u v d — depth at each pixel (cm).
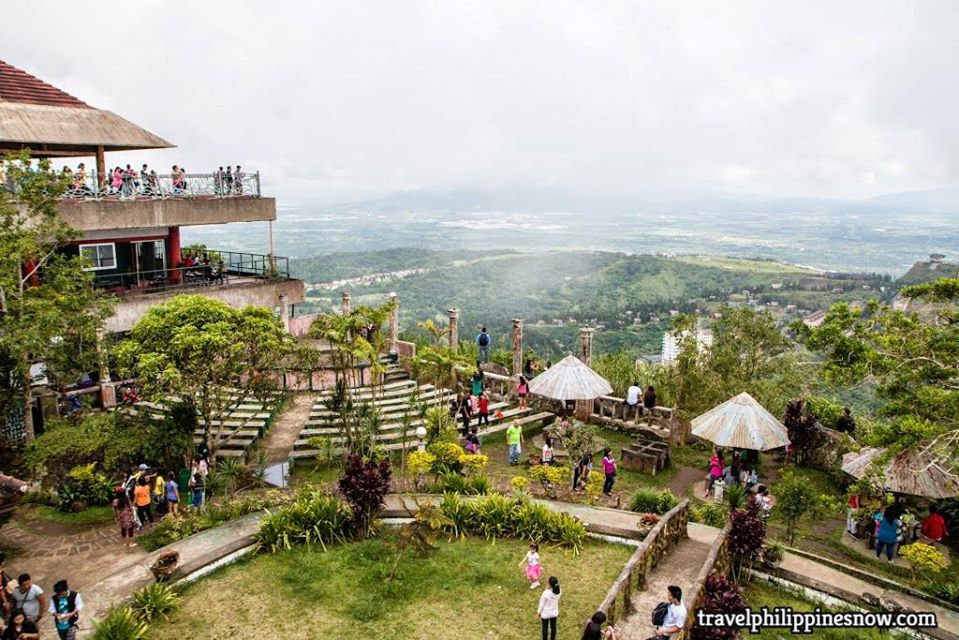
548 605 1123
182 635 1166
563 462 2127
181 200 2669
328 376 2775
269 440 2258
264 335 1912
